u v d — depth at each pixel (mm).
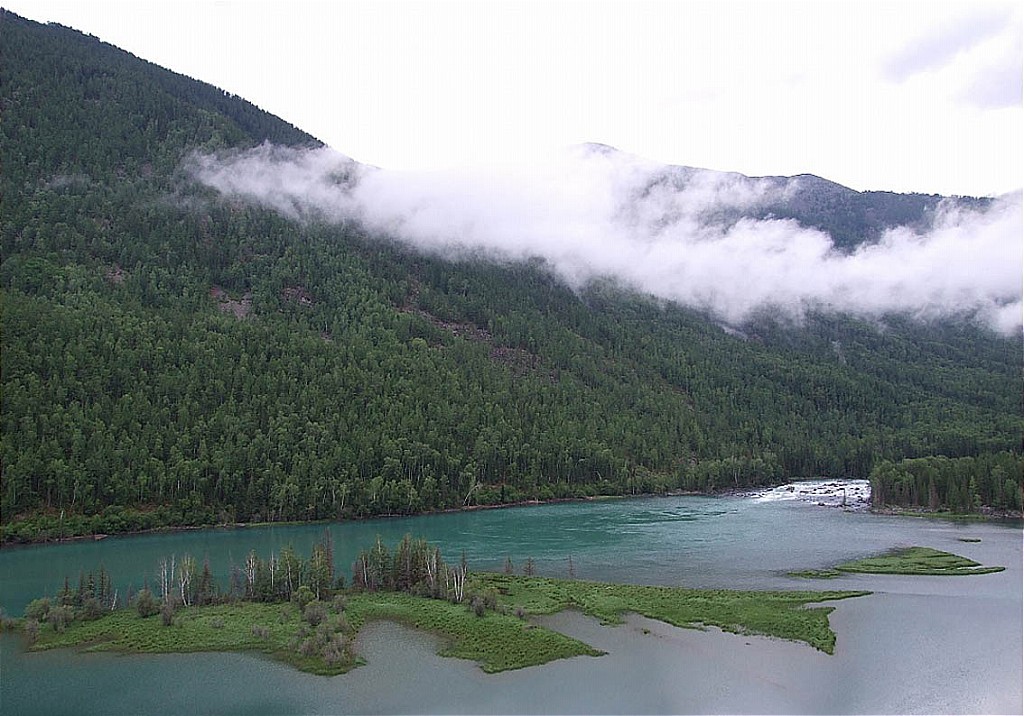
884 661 102125
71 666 100312
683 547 186625
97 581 143500
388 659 102812
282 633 110875
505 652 104875
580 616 121375
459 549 184750
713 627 115938
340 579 133000
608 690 92875
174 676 97188
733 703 89062
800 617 119938
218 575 150625
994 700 89750
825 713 86625
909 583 145750
